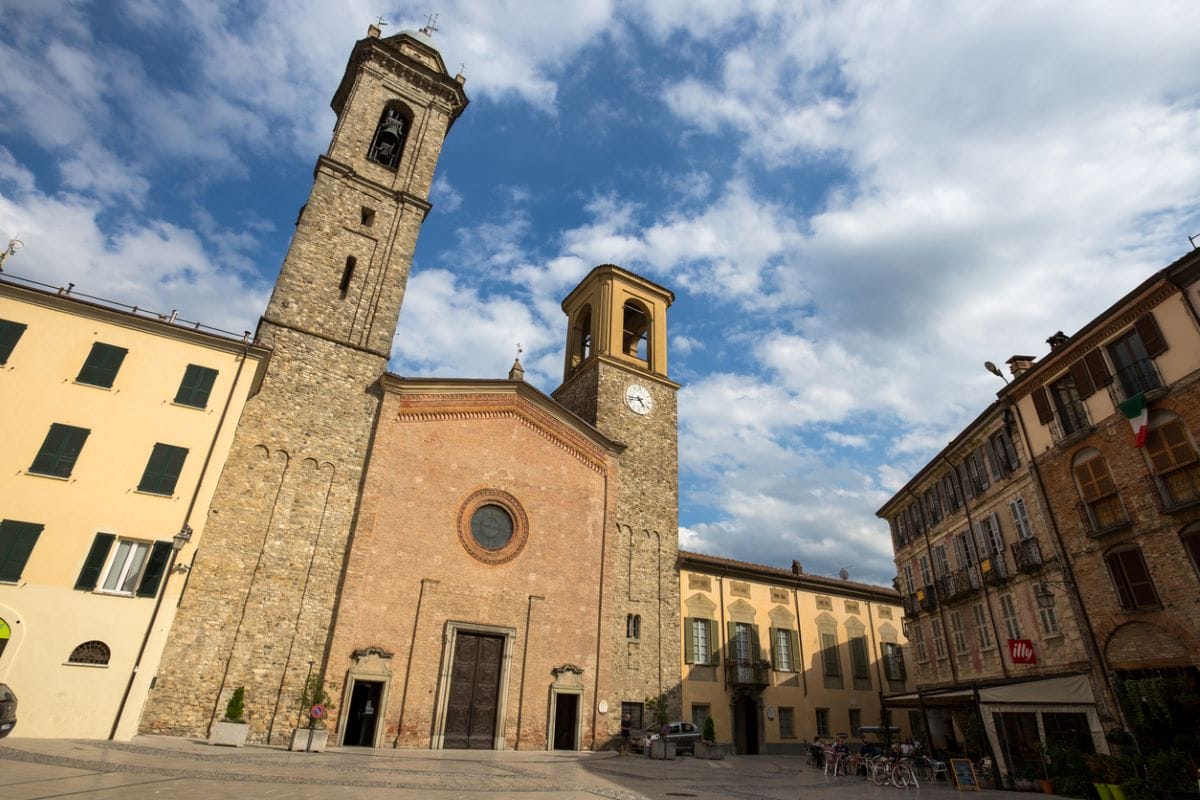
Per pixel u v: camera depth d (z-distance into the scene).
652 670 31.73
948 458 30.09
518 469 31.16
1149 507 18.95
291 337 28.02
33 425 19.91
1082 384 21.75
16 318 20.73
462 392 30.77
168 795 10.60
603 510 33.41
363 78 36.22
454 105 39.09
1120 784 16.83
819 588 41.72
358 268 31.34
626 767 22.22
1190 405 18.11
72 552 19.20
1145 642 18.73
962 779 20.59
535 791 14.65
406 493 27.52
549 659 28.41
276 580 23.78
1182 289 18.56
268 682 22.41
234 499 24.11
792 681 37.81
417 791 13.35
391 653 24.72
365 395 28.66
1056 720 20.42
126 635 19.19
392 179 34.78
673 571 35.16
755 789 18.33
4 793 9.71
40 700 17.70
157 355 22.36
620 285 43.06
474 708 26.08
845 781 22.62
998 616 25.64
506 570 28.86
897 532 36.72
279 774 14.34
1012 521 25.02
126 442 20.92
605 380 38.69
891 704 29.61
